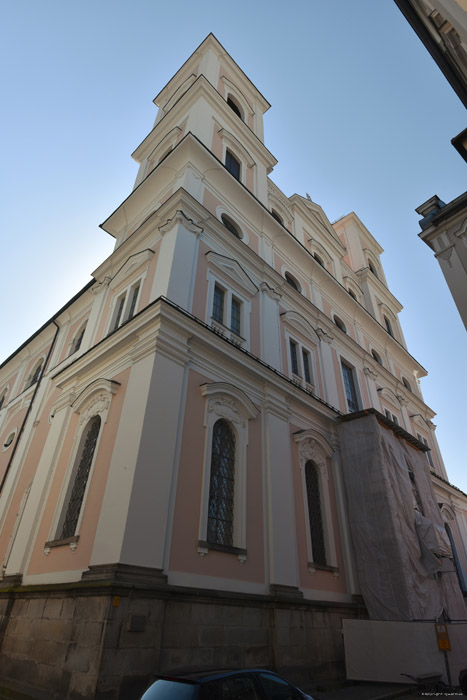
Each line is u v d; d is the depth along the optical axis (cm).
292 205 2466
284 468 1291
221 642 876
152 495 901
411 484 1636
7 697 800
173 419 1030
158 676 523
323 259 2520
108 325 1502
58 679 761
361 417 1630
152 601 797
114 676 697
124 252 1669
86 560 906
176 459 994
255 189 2034
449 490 2492
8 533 1346
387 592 1312
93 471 1058
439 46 915
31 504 1234
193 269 1372
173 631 807
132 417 1008
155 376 1045
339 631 1187
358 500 1497
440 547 1466
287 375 1590
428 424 2798
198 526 966
